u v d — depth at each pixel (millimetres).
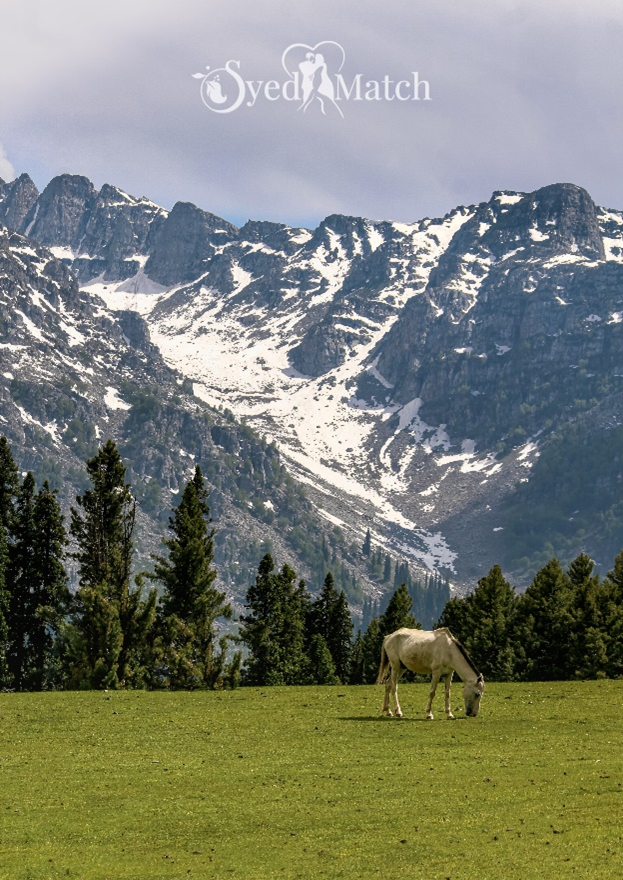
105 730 56250
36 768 46375
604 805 37750
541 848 33375
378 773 43844
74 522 104375
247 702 68000
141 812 38906
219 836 36125
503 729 53781
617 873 30906
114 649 90562
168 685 93500
